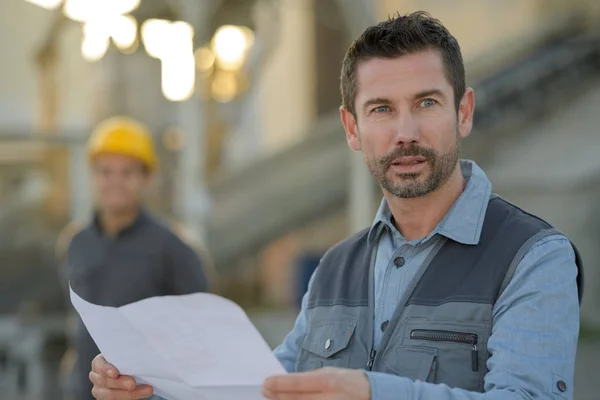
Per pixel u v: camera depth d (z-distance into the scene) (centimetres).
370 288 258
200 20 1554
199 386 211
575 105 2325
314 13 2848
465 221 244
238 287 2127
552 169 1675
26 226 1697
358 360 253
